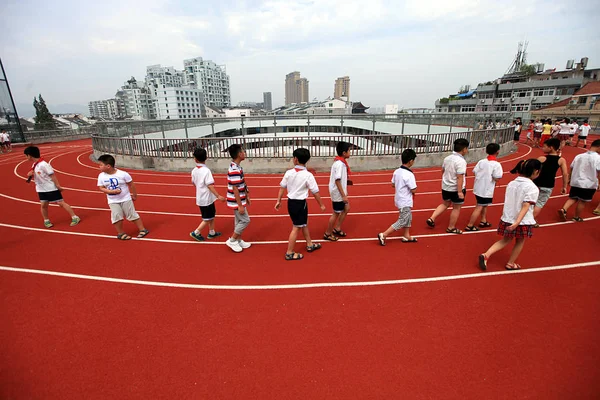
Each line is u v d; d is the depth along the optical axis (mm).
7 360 3131
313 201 9016
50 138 28969
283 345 3268
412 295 4129
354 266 4930
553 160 6066
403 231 5797
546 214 7176
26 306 4035
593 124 28172
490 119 18391
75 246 5887
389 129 19719
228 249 5688
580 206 6516
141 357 3135
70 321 3729
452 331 3439
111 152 15555
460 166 5660
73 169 14414
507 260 5020
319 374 2893
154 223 7168
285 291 4277
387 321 3625
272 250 5613
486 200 5961
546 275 4547
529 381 2789
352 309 3857
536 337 3328
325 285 4406
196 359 3098
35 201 9250
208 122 17344
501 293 4129
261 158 13195
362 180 11516
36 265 5145
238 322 3652
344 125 19125
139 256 5434
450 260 5066
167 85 124125
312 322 3629
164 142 13766
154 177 12594
